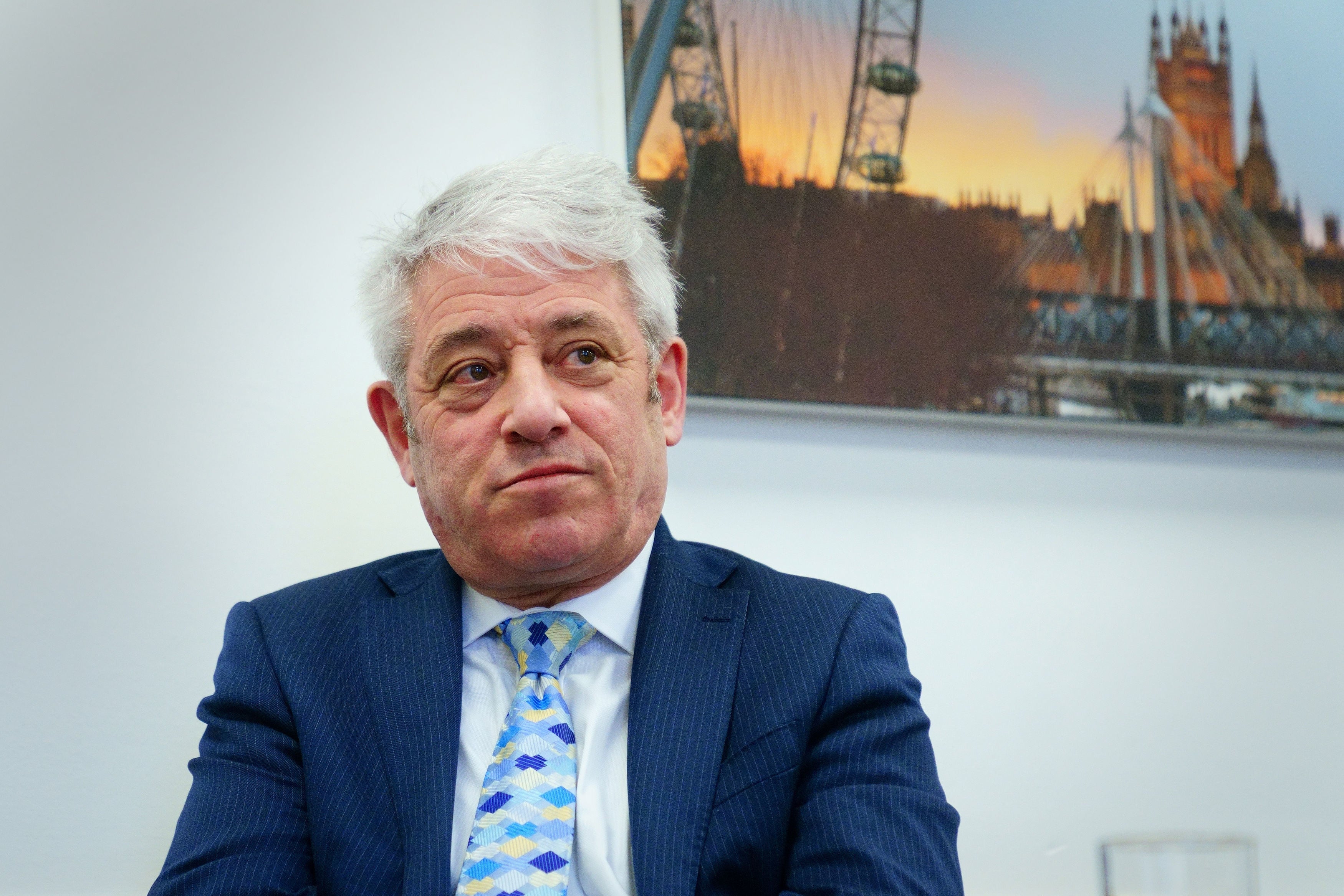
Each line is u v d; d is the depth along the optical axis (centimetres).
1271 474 183
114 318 154
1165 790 171
